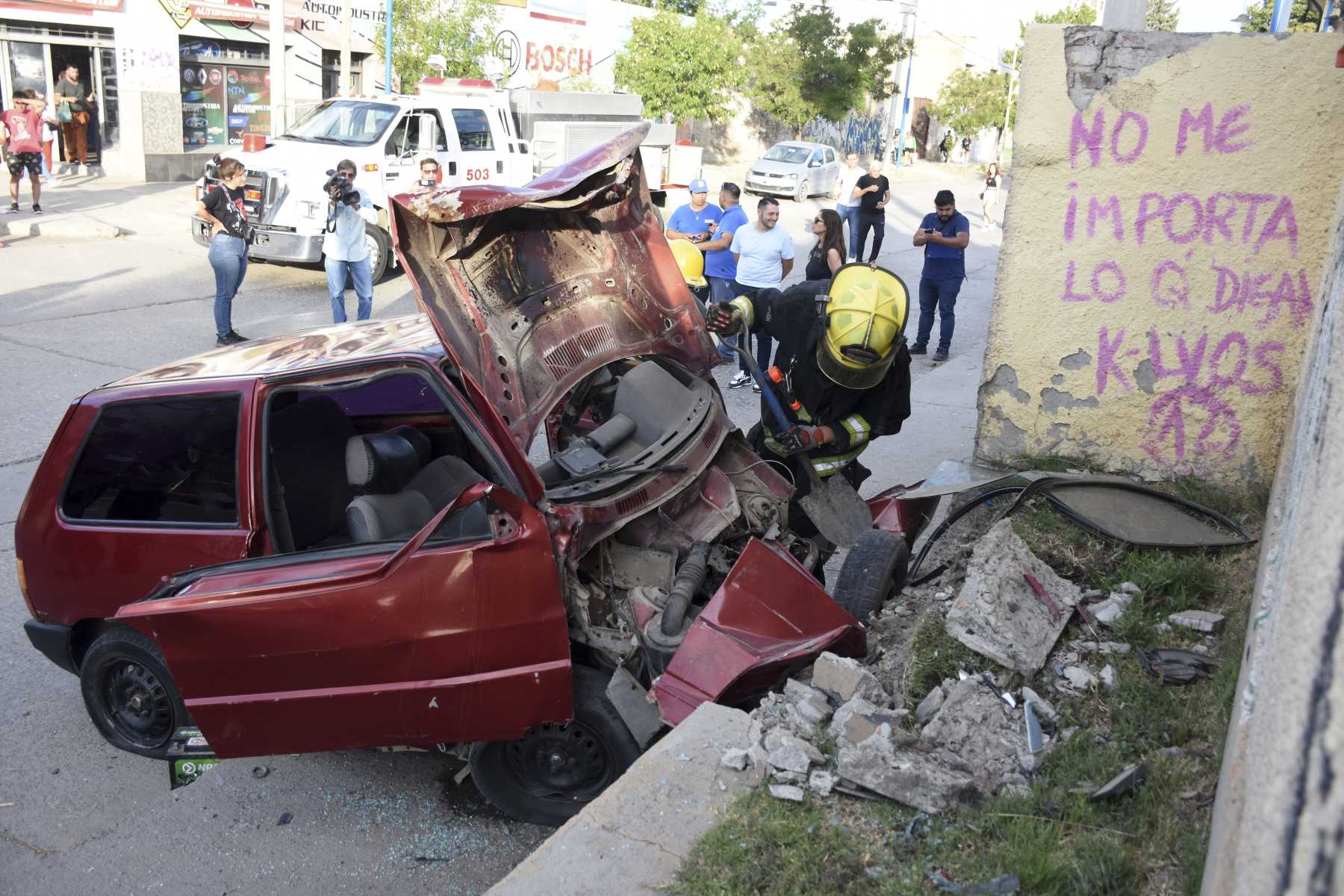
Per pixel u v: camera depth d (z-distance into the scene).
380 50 21.66
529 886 2.72
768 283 9.92
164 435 4.21
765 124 40.25
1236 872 1.87
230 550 4.05
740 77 27.56
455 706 3.63
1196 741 3.28
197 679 3.65
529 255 4.33
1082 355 5.16
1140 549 4.46
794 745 3.18
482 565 3.54
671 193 21.34
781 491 4.76
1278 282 4.77
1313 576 1.92
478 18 22.28
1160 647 3.85
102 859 3.74
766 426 5.04
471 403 4.01
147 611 3.56
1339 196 4.02
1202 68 4.65
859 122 47.38
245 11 22.27
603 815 2.97
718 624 3.72
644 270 4.77
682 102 26.72
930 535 5.52
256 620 3.55
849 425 4.91
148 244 15.18
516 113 18.08
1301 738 1.71
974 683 3.50
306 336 4.79
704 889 2.69
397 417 4.94
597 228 4.62
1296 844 1.61
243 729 3.72
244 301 12.30
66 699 4.81
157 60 21.03
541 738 3.85
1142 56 4.73
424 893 3.62
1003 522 4.38
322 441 4.43
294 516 4.27
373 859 3.78
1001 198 32.78
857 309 4.46
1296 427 3.50
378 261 13.74
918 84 56.44
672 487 4.21
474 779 3.93
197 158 22.06
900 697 3.57
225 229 10.02
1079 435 5.27
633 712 3.66
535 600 3.58
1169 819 2.89
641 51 26.73
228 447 4.14
